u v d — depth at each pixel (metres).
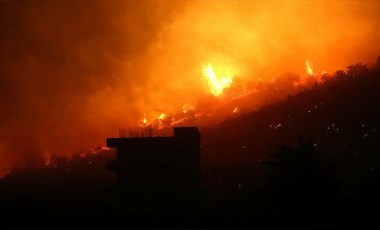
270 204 35.75
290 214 34.00
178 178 40.50
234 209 38.00
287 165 35.53
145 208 40.12
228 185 45.12
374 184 36.09
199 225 34.91
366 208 33.91
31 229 34.91
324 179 34.97
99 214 38.12
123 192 41.06
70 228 34.97
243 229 33.31
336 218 33.31
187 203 40.00
